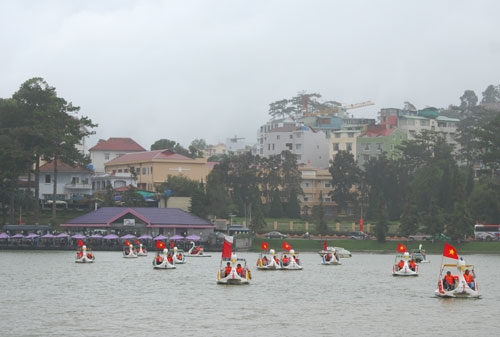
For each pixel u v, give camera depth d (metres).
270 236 185.62
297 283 95.00
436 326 62.75
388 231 185.88
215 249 162.50
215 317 66.00
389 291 87.00
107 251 157.12
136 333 58.44
